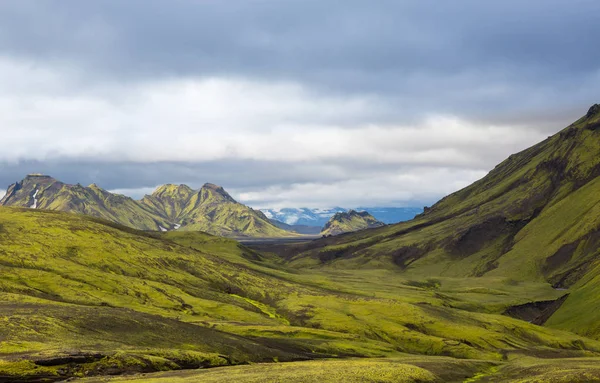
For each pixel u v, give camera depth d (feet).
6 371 325.42
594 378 383.86
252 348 507.30
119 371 362.74
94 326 453.58
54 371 340.39
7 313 440.86
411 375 402.72
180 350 430.20
